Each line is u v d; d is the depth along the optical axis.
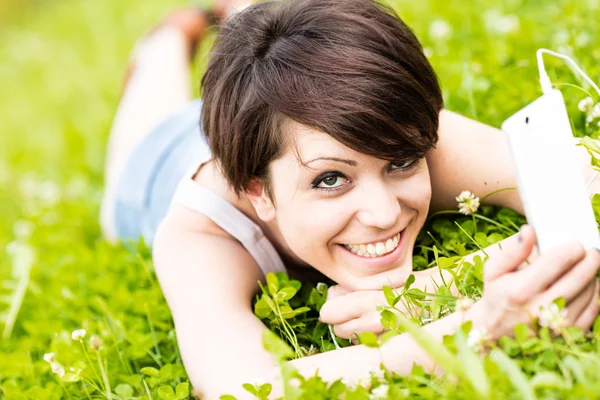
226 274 2.69
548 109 1.99
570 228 1.98
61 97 7.39
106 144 5.76
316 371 2.09
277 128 2.32
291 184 2.37
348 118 2.21
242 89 2.40
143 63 5.08
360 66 2.25
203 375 2.46
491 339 2.01
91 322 3.30
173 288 2.71
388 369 2.13
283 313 2.54
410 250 2.51
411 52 2.34
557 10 4.39
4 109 7.82
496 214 2.85
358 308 2.41
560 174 1.99
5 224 5.32
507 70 3.66
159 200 3.82
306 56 2.30
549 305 1.93
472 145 2.75
